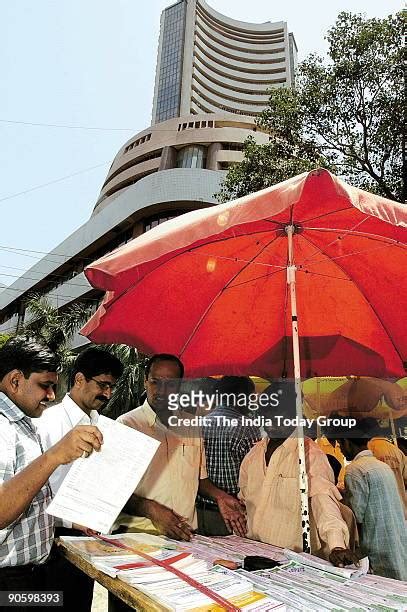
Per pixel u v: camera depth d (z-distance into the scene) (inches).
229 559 68.8
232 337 117.3
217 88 2876.5
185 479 83.7
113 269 75.4
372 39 408.8
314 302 115.6
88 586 80.2
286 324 118.0
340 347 116.3
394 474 75.4
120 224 1301.7
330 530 71.2
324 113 439.5
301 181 65.4
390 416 82.0
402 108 397.1
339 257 105.7
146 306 107.3
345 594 53.5
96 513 56.8
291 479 80.7
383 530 72.3
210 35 2999.5
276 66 2994.6
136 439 62.7
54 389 73.9
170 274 104.7
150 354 113.9
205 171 1229.1
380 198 69.4
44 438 96.6
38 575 70.8
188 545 76.8
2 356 72.4
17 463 67.7
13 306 1878.7
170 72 2815.0
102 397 102.0
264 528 81.4
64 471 90.5
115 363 103.1
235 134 1600.6
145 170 1625.2
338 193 61.9
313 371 114.7
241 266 108.0
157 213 1253.7
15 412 70.4
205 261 104.7
